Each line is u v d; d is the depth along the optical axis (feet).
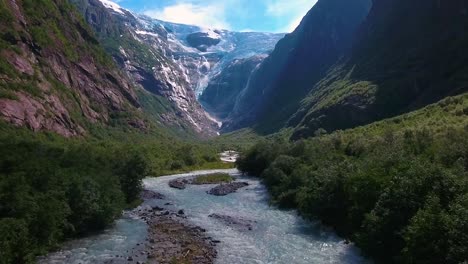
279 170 210.38
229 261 105.09
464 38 393.70
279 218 152.87
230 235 130.21
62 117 313.12
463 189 88.02
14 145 148.77
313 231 133.28
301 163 208.74
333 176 135.85
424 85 382.22
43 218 107.14
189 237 127.44
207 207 176.96
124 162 179.83
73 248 115.14
